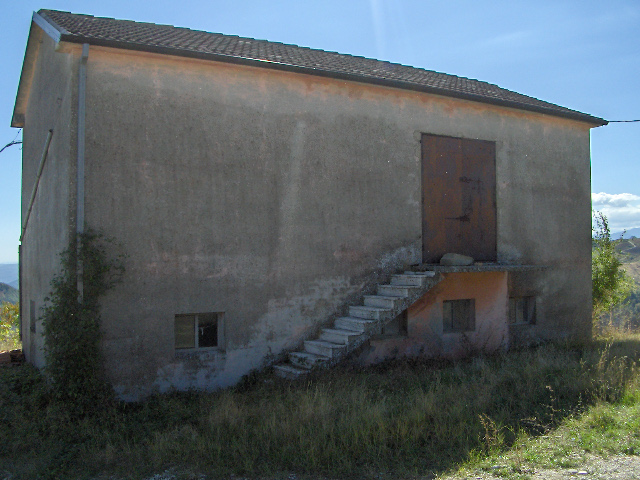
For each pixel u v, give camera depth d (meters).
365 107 9.38
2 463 5.21
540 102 12.98
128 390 7.24
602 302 14.43
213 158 7.99
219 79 8.12
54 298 7.04
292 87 8.70
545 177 11.73
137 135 7.48
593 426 5.84
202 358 7.78
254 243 8.24
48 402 6.67
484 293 10.51
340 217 9.03
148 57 7.60
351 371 8.44
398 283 9.21
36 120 10.48
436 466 4.91
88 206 7.11
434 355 9.86
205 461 5.04
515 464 4.86
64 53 7.61
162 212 7.59
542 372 7.79
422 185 9.94
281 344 8.40
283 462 5.00
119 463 5.14
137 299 7.35
